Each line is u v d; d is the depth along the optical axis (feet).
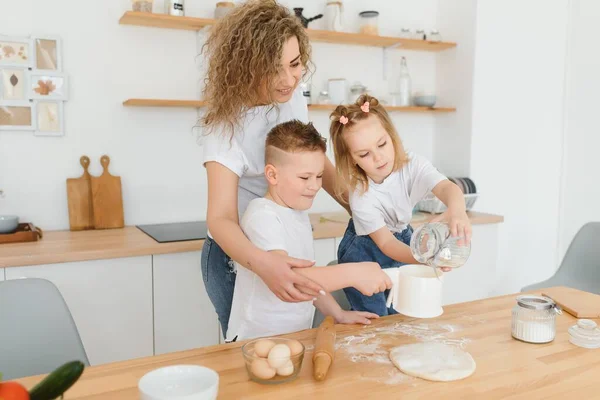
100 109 8.28
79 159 8.22
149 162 8.68
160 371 2.91
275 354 3.11
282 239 4.24
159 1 8.51
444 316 4.45
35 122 7.84
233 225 4.18
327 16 9.50
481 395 3.01
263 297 4.53
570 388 3.12
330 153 10.14
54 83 7.91
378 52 10.52
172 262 7.20
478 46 10.27
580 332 3.84
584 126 11.35
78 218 8.16
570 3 11.46
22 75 7.75
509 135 10.98
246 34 4.28
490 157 10.77
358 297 5.61
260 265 3.75
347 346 3.75
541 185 11.66
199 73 8.87
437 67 11.11
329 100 9.71
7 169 7.80
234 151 4.61
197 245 7.26
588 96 11.23
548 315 3.82
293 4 9.57
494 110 10.68
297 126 4.43
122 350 7.03
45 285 4.56
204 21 8.05
